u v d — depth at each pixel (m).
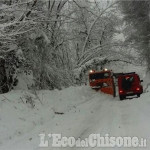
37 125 13.66
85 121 13.62
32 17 19.02
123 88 20.73
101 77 28.02
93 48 37.12
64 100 20.66
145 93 20.55
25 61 19.56
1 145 10.42
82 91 25.05
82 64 36.62
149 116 12.42
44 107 17.03
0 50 16.66
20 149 9.55
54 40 26.86
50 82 23.62
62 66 28.64
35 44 21.00
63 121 14.05
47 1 25.50
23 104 15.64
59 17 26.77
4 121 12.66
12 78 19.59
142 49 36.16
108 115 14.64
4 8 15.66
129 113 14.22
